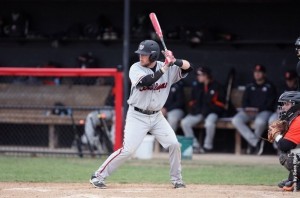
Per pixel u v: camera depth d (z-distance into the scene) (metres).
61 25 45.81
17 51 46.16
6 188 25.83
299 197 22.77
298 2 42.78
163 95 24.84
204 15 44.09
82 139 39.31
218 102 40.72
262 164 36.12
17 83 43.09
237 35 43.59
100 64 45.31
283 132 24.64
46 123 40.91
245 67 43.78
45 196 22.83
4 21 45.81
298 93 24.56
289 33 43.06
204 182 29.11
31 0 45.81
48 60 45.88
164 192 23.55
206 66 41.81
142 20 44.09
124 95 36.91
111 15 45.25
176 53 44.44
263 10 43.31
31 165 34.12
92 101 42.00
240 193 23.55
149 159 37.44
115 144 36.09
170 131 25.23
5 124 43.94
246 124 40.41
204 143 41.75
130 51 44.94
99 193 23.30
